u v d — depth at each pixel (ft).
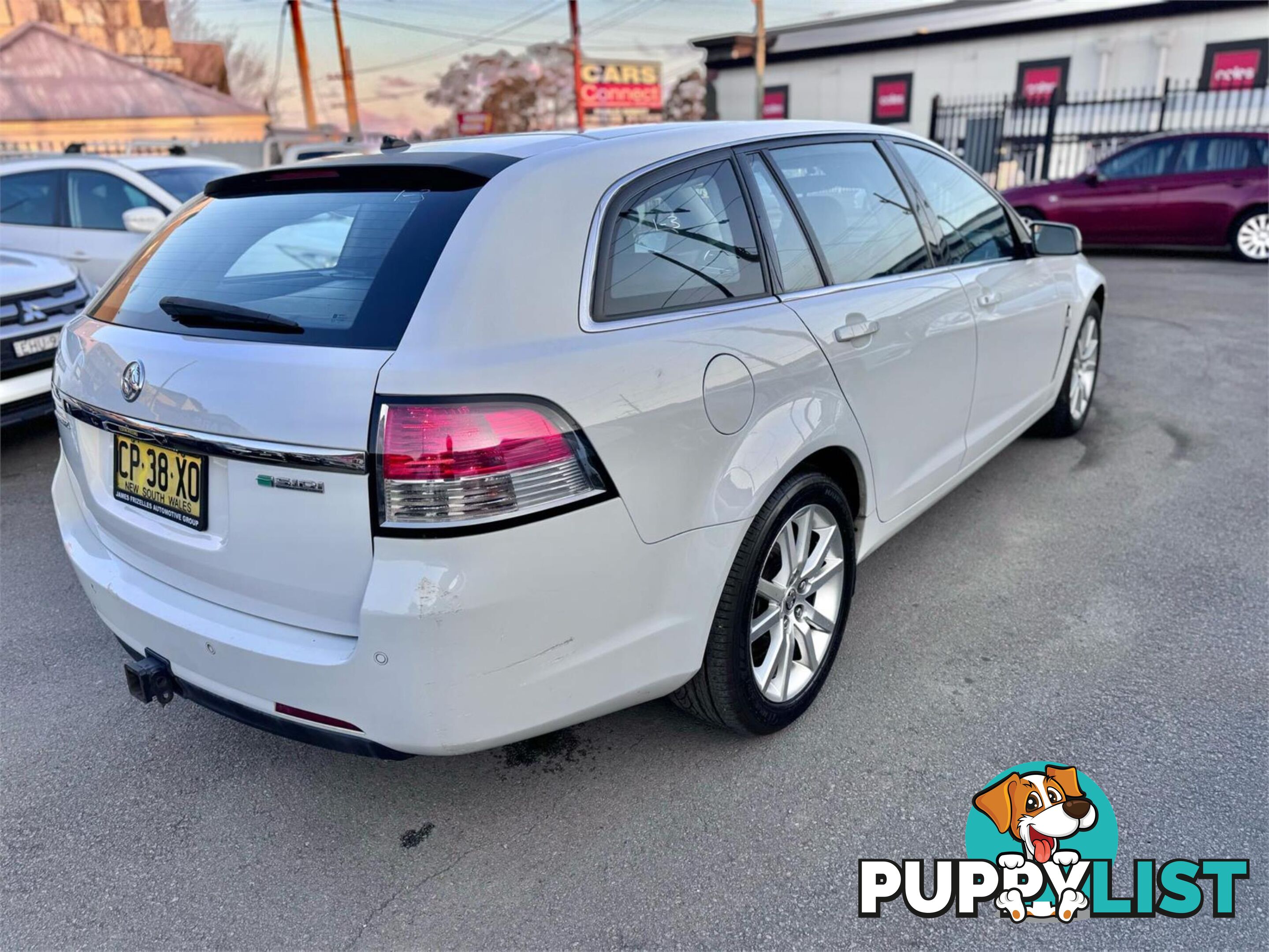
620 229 6.81
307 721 6.22
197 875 6.95
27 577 11.94
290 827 7.43
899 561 11.68
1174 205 36.29
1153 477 14.11
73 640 10.39
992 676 9.08
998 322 11.40
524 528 5.74
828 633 8.68
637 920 6.40
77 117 64.13
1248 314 25.62
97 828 7.45
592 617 6.28
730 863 6.86
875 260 9.33
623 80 80.43
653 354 6.54
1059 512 12.98
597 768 7.98
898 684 9.00
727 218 7.77
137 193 23.16
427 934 6.35
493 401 5.64
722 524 6.97
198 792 7.87
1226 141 35.45
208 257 7.30
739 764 7.95
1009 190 40.29
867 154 9.89
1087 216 38.17
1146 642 9.57
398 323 5.88
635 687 6.76
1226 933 6.16
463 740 5.96
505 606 5.77
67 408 7.60
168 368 6.46
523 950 6.19
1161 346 22.26
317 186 7.34
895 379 9.11
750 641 7.65
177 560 6.75
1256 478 13.82
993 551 11.84
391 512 5.55
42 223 22.56
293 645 6.10
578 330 6.28
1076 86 59.31
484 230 6.18
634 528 6.36
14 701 9.20
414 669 5.67
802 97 70.38
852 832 7.13
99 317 7.66
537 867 6.90
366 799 7.74
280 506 5.94
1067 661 9.30
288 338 6.15
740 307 7.54
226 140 69.36
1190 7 54.49
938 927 6.27
